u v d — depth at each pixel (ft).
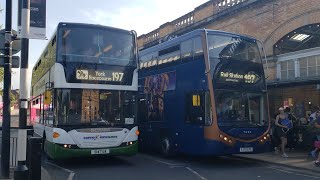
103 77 40.42
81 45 40.04
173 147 46.09
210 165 42.04
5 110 31.24
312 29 51.49
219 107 40.27
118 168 39.73
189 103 43.34
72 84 38.99
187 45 44.60
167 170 38.50
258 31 58.90
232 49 42.37
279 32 55.57
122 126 40.81
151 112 51.98
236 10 62.69
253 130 41.29
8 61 31.27
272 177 34.55
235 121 40.81
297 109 52.47
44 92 46.34
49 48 45.09
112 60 41.11
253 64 43.27
